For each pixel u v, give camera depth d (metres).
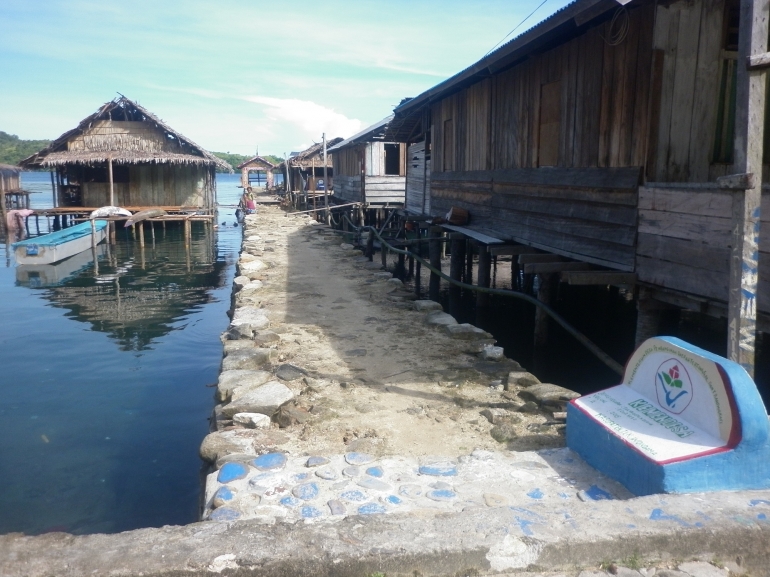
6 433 6.57
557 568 2.75
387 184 24.00
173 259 20.80
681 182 6.84
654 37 6.64
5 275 17.25
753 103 3.62
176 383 8.21
